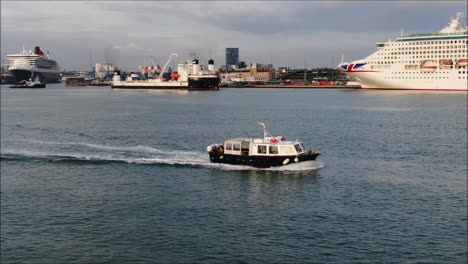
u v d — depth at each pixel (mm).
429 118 155000
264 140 71375
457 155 86688
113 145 95625
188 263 41031
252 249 43344
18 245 44750
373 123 141125
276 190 60375
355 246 44000
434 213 52531
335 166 74625
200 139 105938
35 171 70750
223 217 50938
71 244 44844
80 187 62250
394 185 63562
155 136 110125
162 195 58531
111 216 51500
